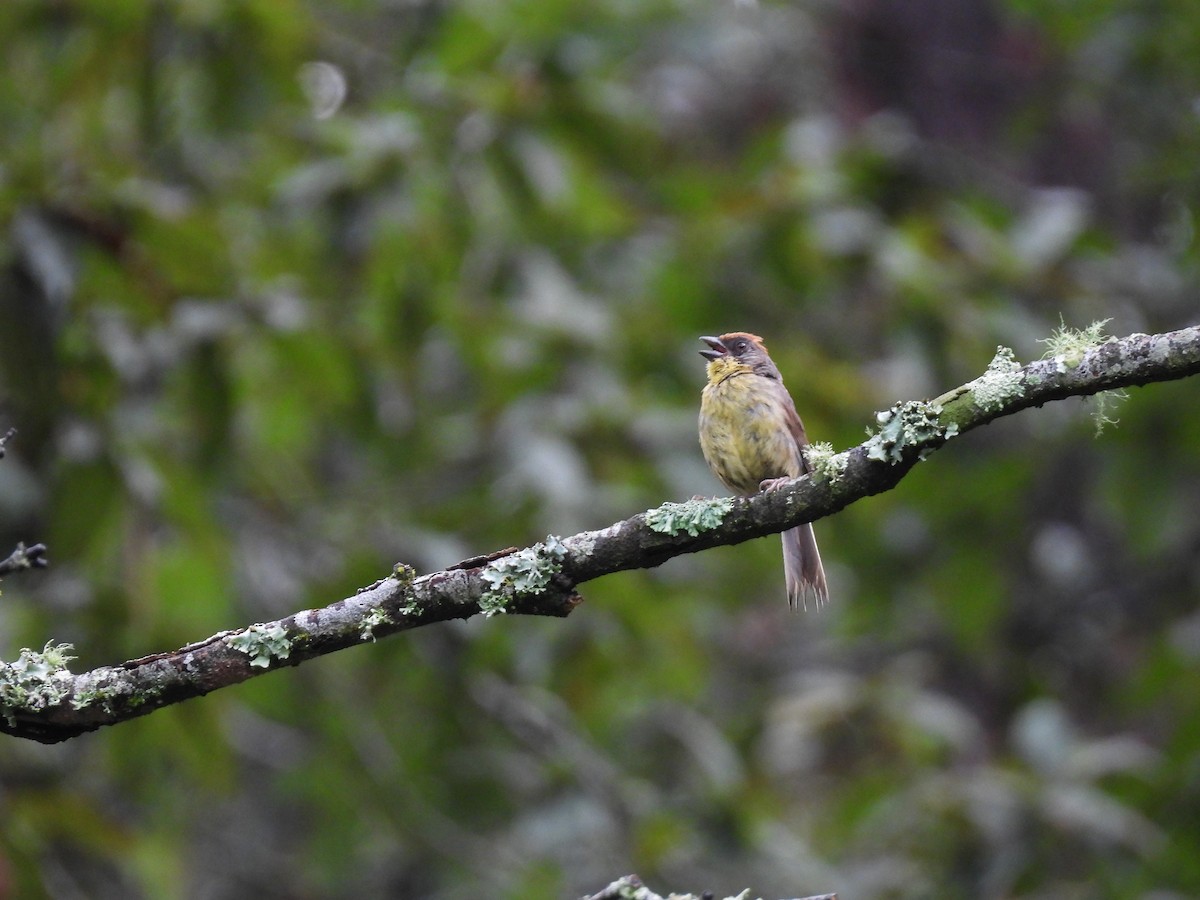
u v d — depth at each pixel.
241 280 11.89
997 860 12.18
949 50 15.91
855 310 15.73
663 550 5.36
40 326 10.40
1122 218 16.19
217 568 11.21
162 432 10.98
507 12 13.67
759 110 19.12
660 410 13.02
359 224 12.66
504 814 13.47
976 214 14.66
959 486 14.81
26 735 5.16
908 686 13.88
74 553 10.66
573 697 12.77
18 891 9.67
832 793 14.72
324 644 5.25
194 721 11.38
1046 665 15.10
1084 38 15.71
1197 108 15.91
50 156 11.49
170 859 10.96
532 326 13.13
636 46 17.25
